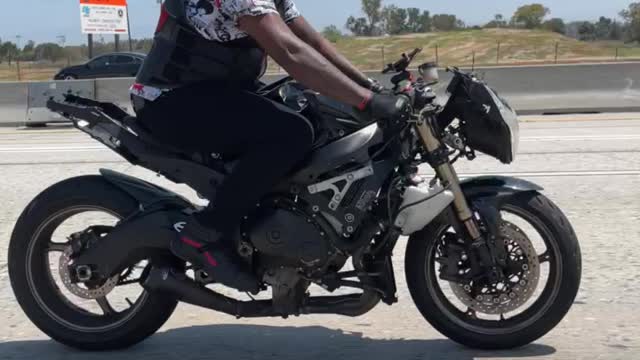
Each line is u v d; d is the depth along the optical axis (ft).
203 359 12.89
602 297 15.69
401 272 17.63
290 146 11.44
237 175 11.60
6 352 13.32
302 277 12.02
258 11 10.86
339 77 11.02
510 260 12.42
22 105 58.65
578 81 57.00
